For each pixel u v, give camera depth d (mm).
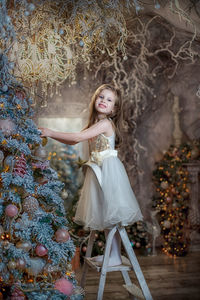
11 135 1926
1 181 1881
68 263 2057
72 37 2469
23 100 1987
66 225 2121
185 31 2789
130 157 4703
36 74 2564
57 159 4688
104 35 2447
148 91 4547
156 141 4832
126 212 2236
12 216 1840
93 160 2445
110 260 2359
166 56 4094
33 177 2039
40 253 1904
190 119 4594
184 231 4352
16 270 1842
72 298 2023
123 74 4227
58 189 2070
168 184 4590
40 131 2014
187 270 3594
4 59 1902
